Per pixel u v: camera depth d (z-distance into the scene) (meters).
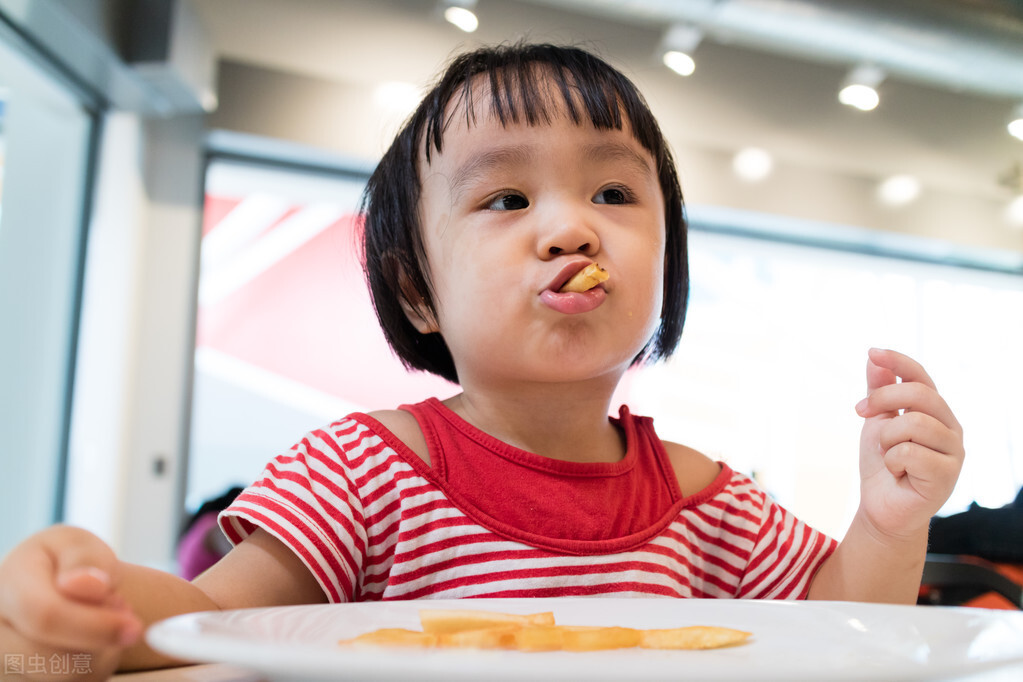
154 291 3.62
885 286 5.15
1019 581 1.58
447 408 0.68
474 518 0.62
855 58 3.46
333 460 0.62
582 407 0.66
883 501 0.62
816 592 0.67
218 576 0.53
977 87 3.69
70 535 0.35
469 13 3.31
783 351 4.96
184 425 3.61
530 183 0.63
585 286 0.58
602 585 0.61
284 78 3.85
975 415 5.11
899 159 4.56
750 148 4.49
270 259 4.35
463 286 0.63
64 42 2.92
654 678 0.25
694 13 3.16
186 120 3.74
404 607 0.45
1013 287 5.30
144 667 0.39
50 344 3.42
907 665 0.29
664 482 0.71
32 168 3.45
